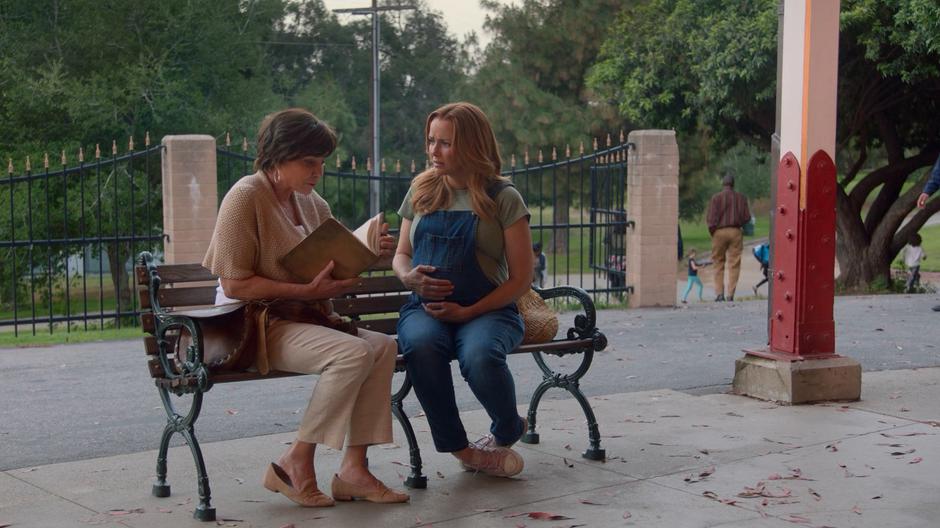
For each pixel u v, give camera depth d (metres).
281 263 4.13
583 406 5.03
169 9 24.58
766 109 17.12
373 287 4.98
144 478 4.73
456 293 4.55
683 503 4.31
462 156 4.48
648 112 17.91
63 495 4.46
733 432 5.54
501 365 4.43
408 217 4.80
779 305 6.39
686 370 7.68
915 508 4.25
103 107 23.12
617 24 20.53
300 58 45.56
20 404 6.61
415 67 47.53
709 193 45.34
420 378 4.44
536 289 5.16
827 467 4.85
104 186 21.33
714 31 16.19
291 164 4.20
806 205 6.20
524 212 4.55
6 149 23.08
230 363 4.14
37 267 21.03
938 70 15.67
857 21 15.20
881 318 10.62
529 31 35.97
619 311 11.86
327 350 4.12
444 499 4.38
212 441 5.50
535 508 4.25
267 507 4.27
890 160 18.00
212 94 26.44
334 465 4.97
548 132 34.66
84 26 24.39
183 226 11.07
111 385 7.29
